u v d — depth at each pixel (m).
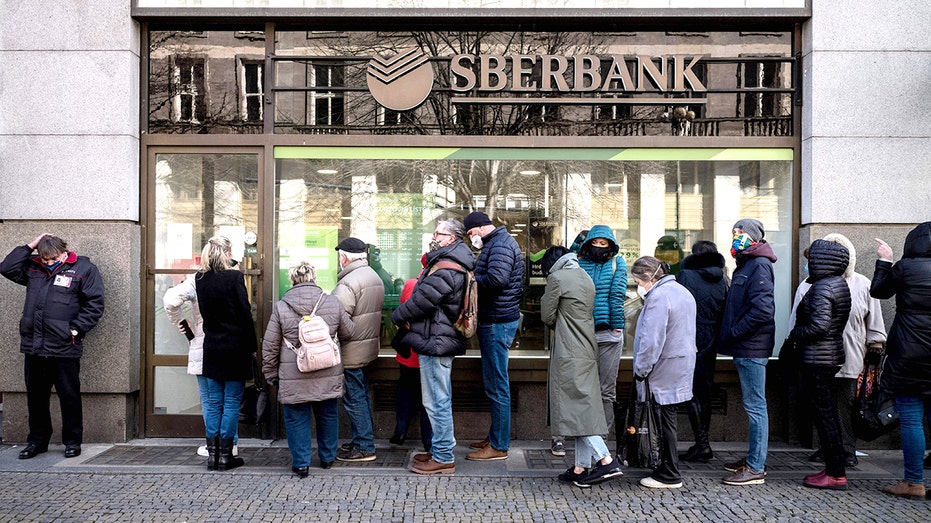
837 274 5.14
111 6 6.44
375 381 6.62
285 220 6.74
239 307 5.50
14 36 6.42
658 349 5.01
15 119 6.41
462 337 5.49
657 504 4.85
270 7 6.59
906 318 5.01
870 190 6.41
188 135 6.65
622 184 6.74
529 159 6.73
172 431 6.58
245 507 4.77
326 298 5.43
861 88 6.43
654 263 5.14
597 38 6.76
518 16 6.57
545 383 6.59
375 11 6.60
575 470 5.26
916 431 5.03
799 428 6.48
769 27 6.73
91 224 6.37
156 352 6.63
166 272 6.61
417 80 6.71
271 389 6.55
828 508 4.79
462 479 5.41
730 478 5.28
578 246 6.25
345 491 5.11
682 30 6.76
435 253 5.48
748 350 5.29
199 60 6.73
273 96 6.73
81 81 6.43
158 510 4.70
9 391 6.34
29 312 5.84
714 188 6.73
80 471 5.56
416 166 6.75
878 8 6.43
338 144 6.71
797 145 6.65
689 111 6.74
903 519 4.57
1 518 4.53
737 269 5.55
